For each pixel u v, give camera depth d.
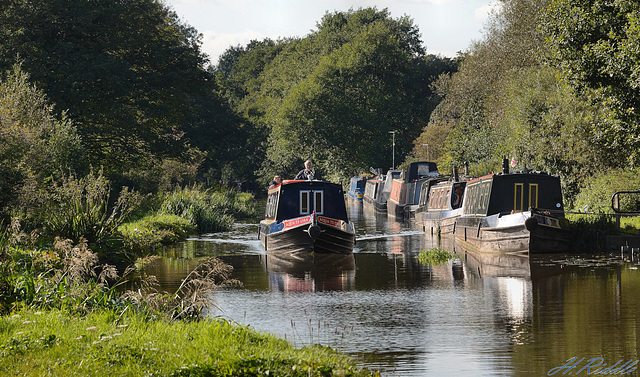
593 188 29.72
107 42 44.72
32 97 32.53
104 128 46.41
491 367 9.59
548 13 25.25
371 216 49.84
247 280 18.67
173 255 24.48
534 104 36.69
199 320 11.23
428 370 9.46
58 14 42.19
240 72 132.00
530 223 22.48
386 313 13.77
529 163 36.19
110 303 11.55
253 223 41.41
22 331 8.95
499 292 16.16
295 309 14.30
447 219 32.16
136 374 7.41
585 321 12.62
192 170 63.09
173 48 49.53
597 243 23.50
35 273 13.77
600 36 23.81
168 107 49.31
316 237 24.34
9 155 23.77
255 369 7.62
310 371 7.54
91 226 21.30
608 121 24.19
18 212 23.19
